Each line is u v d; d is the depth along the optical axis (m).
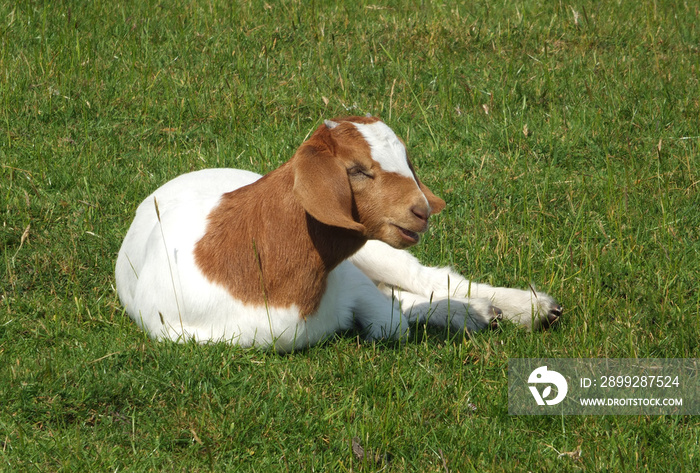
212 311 6.20
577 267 7.78
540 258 7.98
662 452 5.47
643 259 7.84
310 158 5.59
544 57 12.17
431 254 8.12
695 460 5.35
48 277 7.42
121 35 12.48
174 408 5.80
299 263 6.02
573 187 9.19
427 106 11.12
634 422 5.78
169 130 10.09
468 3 14.54
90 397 5.75
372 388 6.02
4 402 5.71
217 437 5.50
